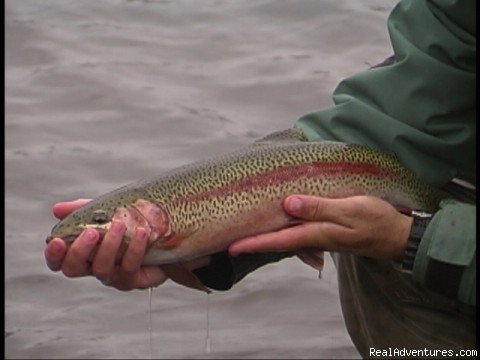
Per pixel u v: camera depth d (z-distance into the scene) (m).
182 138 8.23
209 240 3.63
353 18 9.78
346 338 5.74
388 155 3.84
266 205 3.65
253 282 6.26
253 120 8.48
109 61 9.34
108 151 7.97
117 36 9.87
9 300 6.24
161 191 3.59
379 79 3.87
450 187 3.91
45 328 5.94
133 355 5.62
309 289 6.21
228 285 3.88
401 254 3.66
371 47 9.52
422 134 3.82
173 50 9.61
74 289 6.29
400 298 3.90
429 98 3.81
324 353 5.62
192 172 3.63
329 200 3.58
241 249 3.61
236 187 3.64
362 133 3.89
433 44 3.80
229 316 6.03
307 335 5.81
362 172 3.78
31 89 8.85
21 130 8.26
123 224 3.49
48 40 9.76
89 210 3.54
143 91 8.79
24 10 10.34
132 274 3.57
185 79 9.06
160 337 5.80
